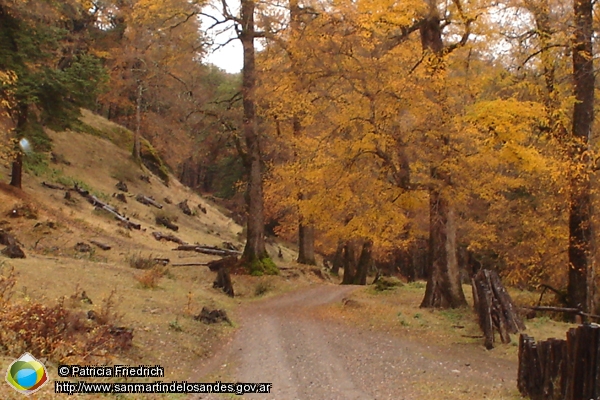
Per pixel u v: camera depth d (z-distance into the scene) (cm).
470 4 1312
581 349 673
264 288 2044
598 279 1655
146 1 1886
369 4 1280
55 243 2094
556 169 1343
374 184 1434
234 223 4788
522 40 1412
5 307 741
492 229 2008
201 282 1945
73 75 2402
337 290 2188
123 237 2598
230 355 1048
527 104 1227
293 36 1541
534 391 758
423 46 1493
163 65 2155
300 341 1177
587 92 1430
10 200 2323
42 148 2423
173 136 4412
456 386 857
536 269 1830
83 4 3175
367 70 1326
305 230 3000
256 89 1809
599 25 1380
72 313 907
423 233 1967
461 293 1571
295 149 2075
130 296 1336
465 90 1371
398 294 2016
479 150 1346
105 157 4031
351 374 923
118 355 854
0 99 1884
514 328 1231
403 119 1341
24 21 2208
